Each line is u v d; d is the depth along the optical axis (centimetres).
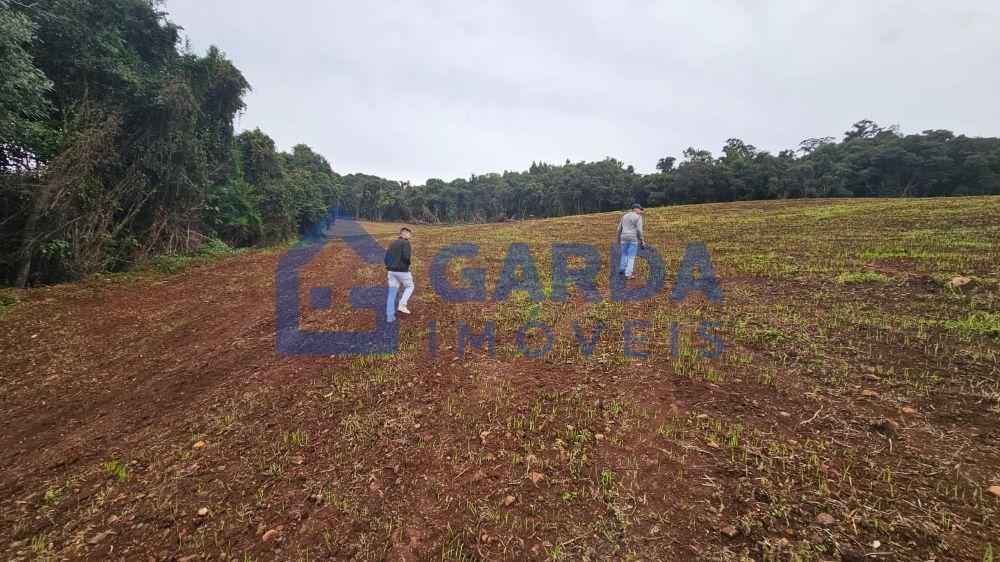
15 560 223
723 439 280
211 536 235
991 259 618
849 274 624
